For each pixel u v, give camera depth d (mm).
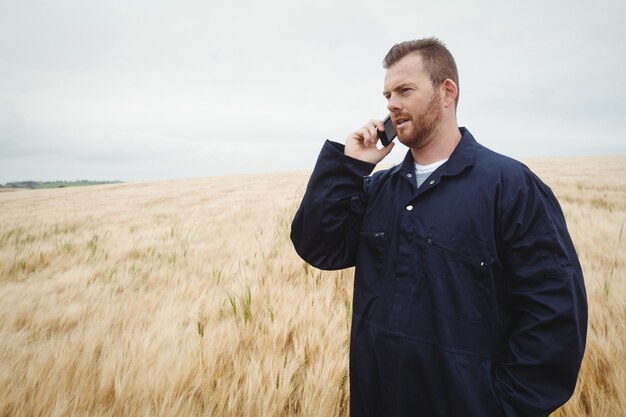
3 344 2242
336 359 2002
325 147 1247
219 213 12141
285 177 36500
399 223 1101
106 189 35562
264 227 7566
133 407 1648
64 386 1783
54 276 4328
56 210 18812
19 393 1714
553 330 866
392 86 1082
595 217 6582
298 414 1682
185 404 1705
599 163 31531
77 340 2307
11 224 12703
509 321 996
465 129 1118
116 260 5293
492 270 950
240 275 3842
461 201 988
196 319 2686
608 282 2883
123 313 2920
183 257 5074
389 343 1044
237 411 1688
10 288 3865
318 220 1235
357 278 1229
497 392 927
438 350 959
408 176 1127
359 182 1237
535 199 929
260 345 2223
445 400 954
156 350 2139
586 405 1642
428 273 994
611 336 2025
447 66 1062
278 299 2977
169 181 41719
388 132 1207
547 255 903
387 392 1053
